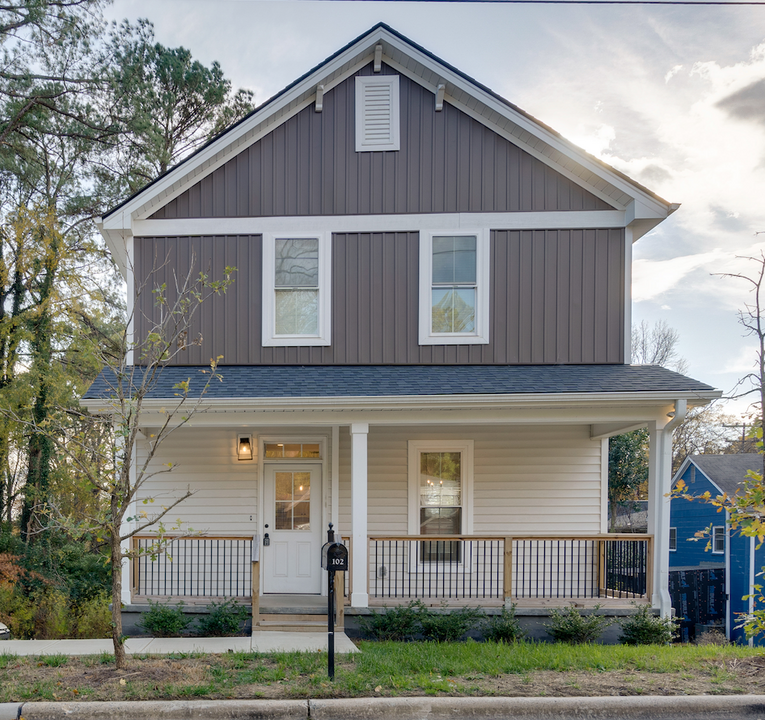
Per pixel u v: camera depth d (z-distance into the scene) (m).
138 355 9.80
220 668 5.86
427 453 10.09
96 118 17.34
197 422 8.53
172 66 18.50
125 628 8.36
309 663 6.04
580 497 10.06
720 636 13.20
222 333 9.91
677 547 23.09
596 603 8.52
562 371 9.44
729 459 22.33
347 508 9.85
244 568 9.17
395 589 9.15
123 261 11.35
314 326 9.96
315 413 8.50
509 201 9.99
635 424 8.98
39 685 5.29
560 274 9.94
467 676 5.69
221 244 9.98
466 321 9.96
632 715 4.95
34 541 14.67
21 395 14.70
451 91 10.02
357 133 10.08
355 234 10.00
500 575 9.86
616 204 9.97
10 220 15.65
